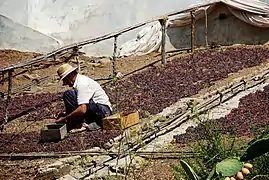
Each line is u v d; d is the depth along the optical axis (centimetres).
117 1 2248
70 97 990
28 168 826
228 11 1831
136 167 756
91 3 2319
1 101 1325
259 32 1806
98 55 2055
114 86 1326
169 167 743
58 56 1784
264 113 952
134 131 815
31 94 1395
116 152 812
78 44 1354
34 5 2375
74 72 983
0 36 2162
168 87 1265
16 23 2186
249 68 1403
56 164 793
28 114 1184
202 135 828
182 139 837
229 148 655
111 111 991
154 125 911
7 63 1791
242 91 1146
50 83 1534
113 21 2234
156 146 835
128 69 1568
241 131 826
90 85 978
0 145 940
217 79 1298
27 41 2162
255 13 1775
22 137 988
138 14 2206
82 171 781
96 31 2242
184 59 1598
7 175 821
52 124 988
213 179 344
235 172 338
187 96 1155
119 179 711
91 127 965
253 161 556
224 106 1034
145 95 1201
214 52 1662
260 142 339
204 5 1780
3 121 1138
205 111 958
